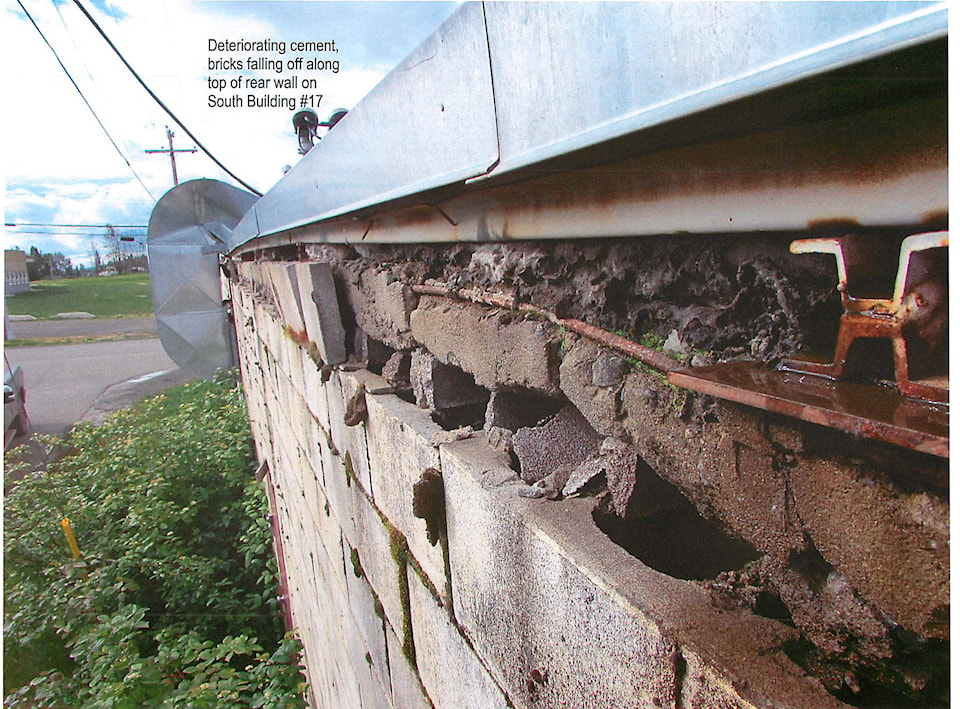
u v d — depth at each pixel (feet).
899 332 2.27
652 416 3.52
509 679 4.41
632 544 3.86
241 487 29.55
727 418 2.90
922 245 2.16
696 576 3.67
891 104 2.12
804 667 2.72
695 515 3.86
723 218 2.95
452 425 6.26
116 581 20.02
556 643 3.71
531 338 4.51
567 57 2.77
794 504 2.71
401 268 7.00
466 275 5.74
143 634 20.95
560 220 4.08
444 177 4.12
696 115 2.21
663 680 2.90
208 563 24.17
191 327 39.19
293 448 15.47
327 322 8.64
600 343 3.99
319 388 10.13
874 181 2.28
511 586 4.17
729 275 3.24
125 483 23.30
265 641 23.70
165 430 28.09
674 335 3.64
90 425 22.71
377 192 5.57
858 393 2.37
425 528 5.75
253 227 17.70
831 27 1.78
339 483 9.52
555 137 2.92
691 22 2.16
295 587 20.11
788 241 2.89
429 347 6.17
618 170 3.22
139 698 15.81
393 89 4.85
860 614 2.61
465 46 3.63
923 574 2.27
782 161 2.57
